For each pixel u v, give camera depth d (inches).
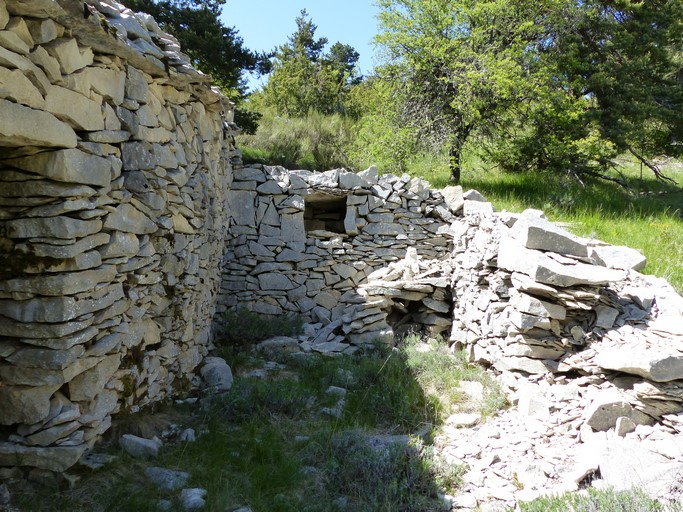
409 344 275.9
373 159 511.5
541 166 508.7
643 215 381.4
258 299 305.3
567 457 150.4
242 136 612.7
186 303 185.0
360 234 321.7
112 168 126.0
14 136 91.6
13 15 92.0
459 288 279.3
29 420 109.4
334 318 308.8
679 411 153.0
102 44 118.0
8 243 109.5
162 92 163.8
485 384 209.2
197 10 511.2
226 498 119.6
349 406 186.2
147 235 149.1
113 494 113.0
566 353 194.1
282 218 309.0
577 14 498.3
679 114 531.8
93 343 122.6
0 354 109.3
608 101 532.7
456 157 480.7
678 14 558.9
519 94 450.0
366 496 129.6
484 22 464.8
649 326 185.9
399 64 482.3
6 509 102.3
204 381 194.4
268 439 152.3
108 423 130.8
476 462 152.6
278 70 877.8
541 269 190.9
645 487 122.5
